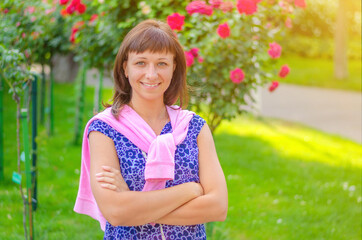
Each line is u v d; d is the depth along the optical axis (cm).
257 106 1002
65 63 1264
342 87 1520
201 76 320
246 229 418
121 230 172
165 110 183
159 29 171
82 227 395
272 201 496
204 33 327
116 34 379
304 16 1950
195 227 175
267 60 336
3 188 492
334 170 625
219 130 848
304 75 1686
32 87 447
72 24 500
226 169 593
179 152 172
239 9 303
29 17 394
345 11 1623
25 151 295
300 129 916
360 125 983
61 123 832
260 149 722
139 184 166
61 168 570
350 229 427
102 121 172
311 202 493
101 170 165
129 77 171
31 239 301
